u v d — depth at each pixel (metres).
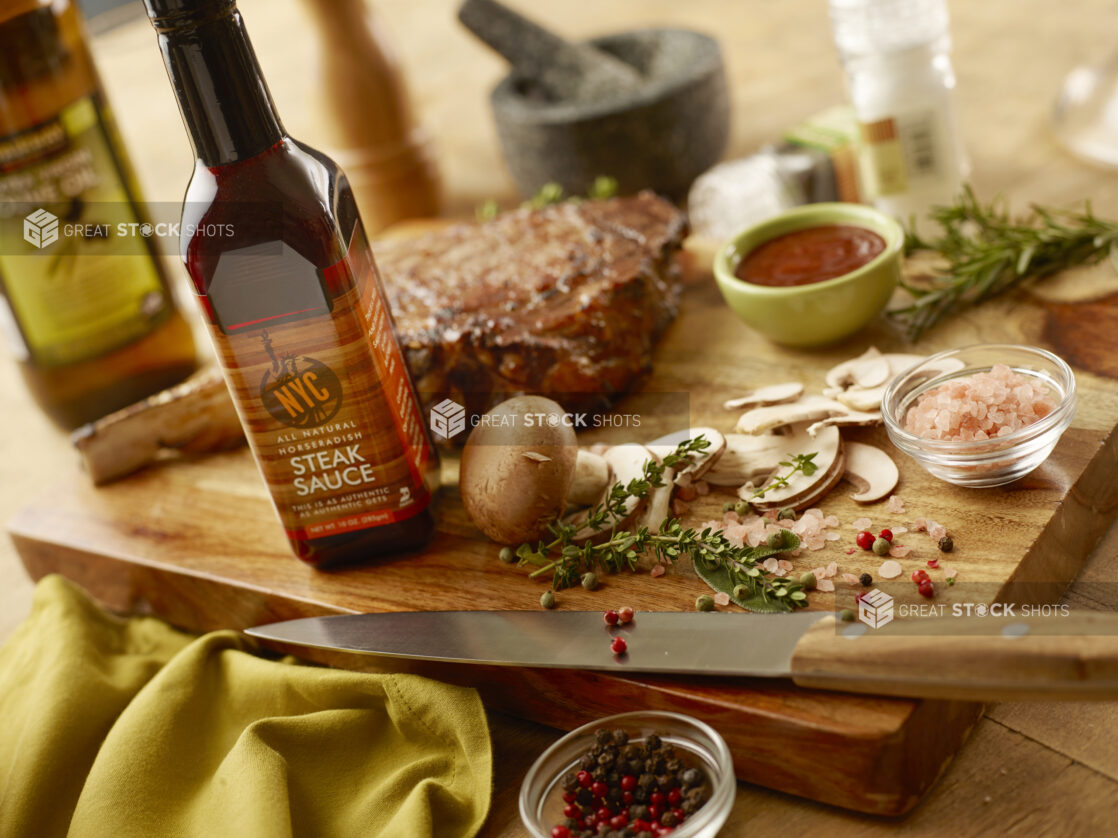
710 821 0.49
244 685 0.58
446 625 0.57
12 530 0.69
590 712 0.55
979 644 0.49
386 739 0.56
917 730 0.50
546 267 0.69
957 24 1.05
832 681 0.51
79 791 0.57
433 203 0.92
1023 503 0.56
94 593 0.68
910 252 0.71
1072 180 0.80
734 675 0.53
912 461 0.60
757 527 0.58
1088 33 0.96
